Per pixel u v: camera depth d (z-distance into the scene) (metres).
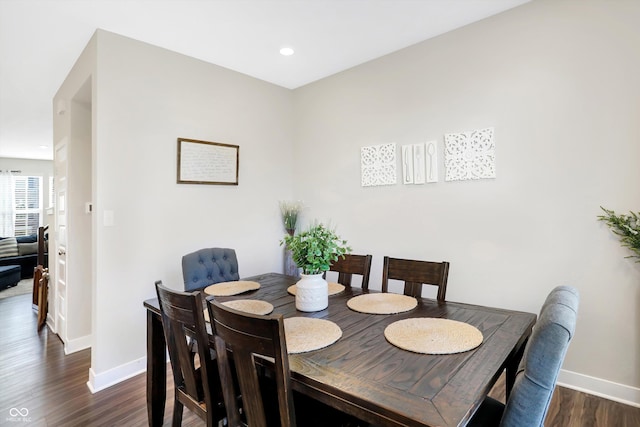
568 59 2.26
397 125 3.11
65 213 3.22
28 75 3.36
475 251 2.67
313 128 3.82
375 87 3.26
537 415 1.03
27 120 4.96
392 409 0.94
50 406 2.24
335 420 1.38
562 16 2.27
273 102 3.83
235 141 3.45
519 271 2.47
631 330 2.09
